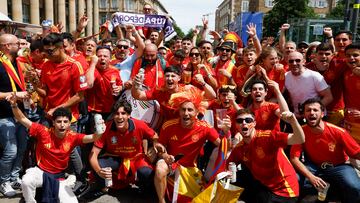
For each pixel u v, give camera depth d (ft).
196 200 13.03
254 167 13.93
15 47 15.80
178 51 20.35
